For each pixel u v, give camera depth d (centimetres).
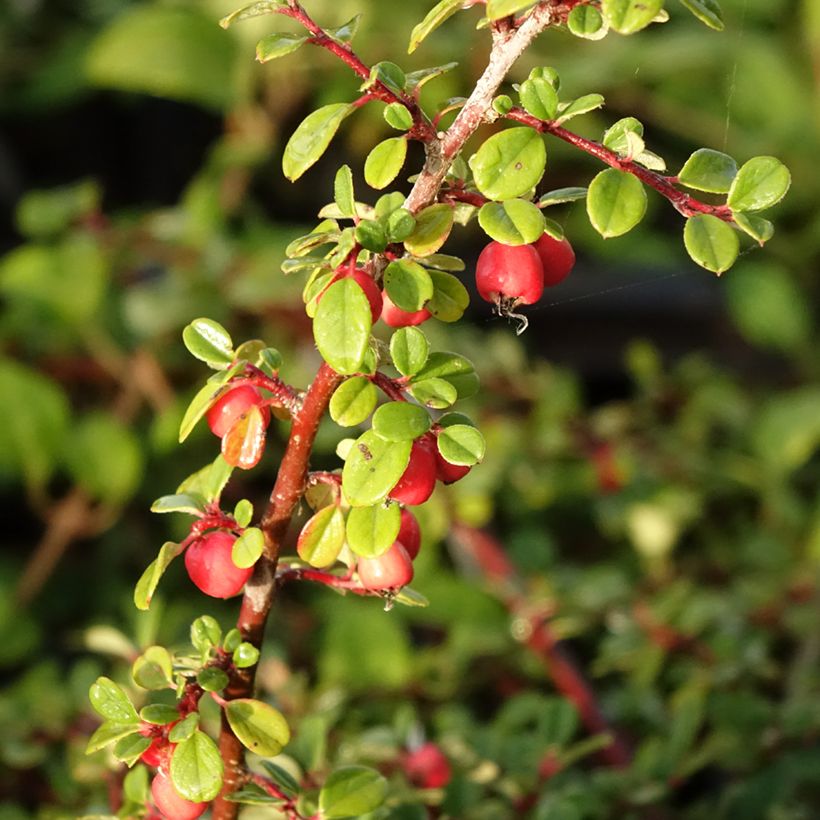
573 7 41
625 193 41
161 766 43
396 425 41
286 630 72
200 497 44
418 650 76
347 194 42
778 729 55
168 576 79
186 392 81
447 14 42
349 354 40
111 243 80
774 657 67
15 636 75
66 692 57
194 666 44
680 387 82
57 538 77
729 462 79
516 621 63
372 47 86
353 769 44
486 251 42
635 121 42
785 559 71
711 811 54
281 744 43
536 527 81
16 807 55
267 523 43
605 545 82
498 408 77
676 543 79
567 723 52
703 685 56
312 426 42
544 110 41
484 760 52
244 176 89
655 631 60
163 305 79
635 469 75
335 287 41
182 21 88
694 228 41
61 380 81
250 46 88
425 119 41
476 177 41
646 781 53
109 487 77
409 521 43
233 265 81
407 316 43
